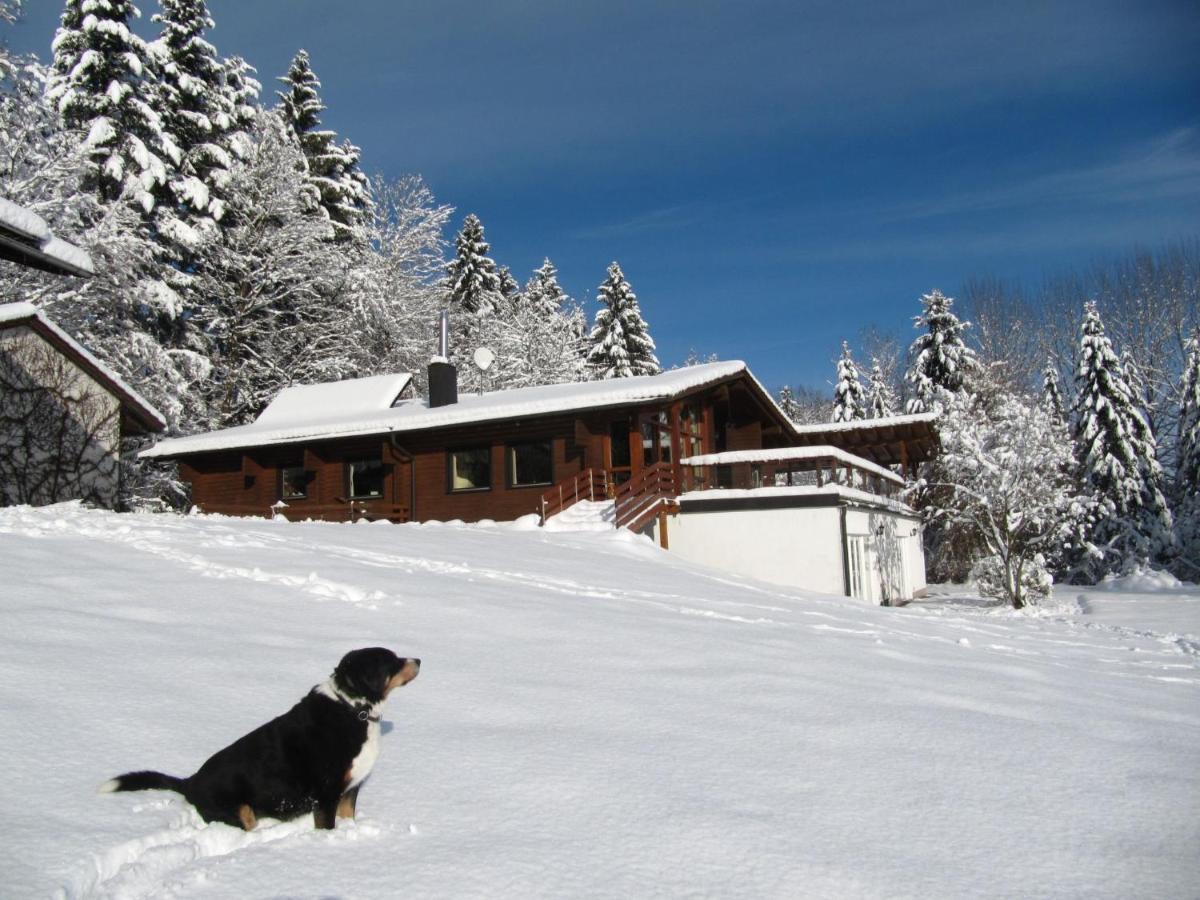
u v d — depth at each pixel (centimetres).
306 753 416
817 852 405
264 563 1052
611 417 2478
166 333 3356
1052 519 2452
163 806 416
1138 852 416
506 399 2717
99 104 3064
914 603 2792
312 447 2841
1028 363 5091
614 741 545
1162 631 1658
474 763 500
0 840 362
